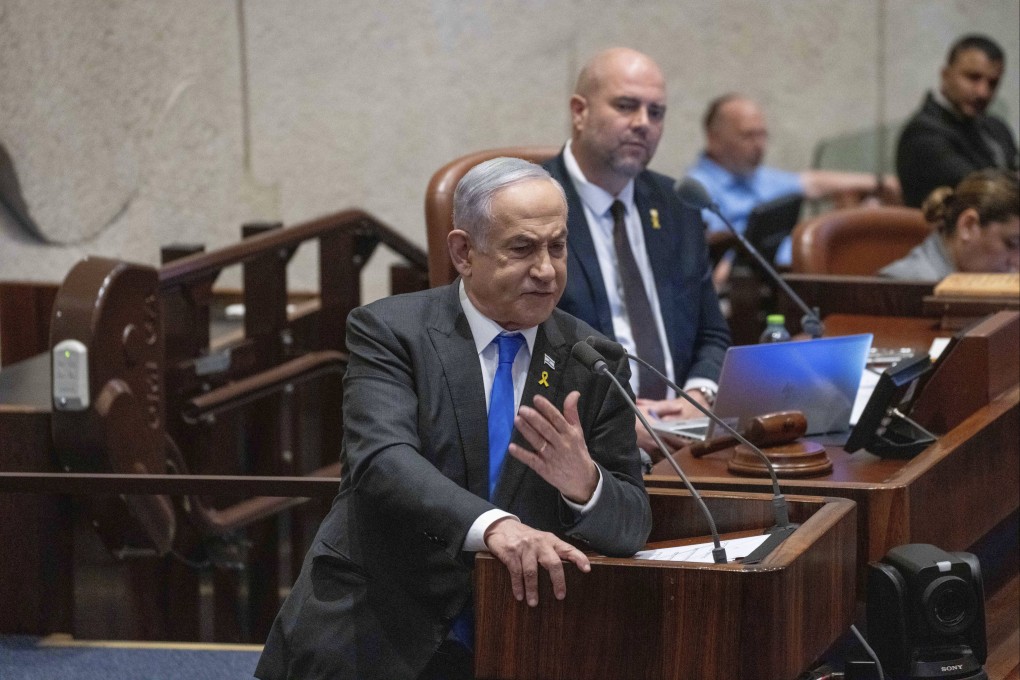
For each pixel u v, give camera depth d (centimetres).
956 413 1229
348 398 944
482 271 932
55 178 2241
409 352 946
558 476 897
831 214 2116
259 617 1991
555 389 954
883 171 3294
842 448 1152
